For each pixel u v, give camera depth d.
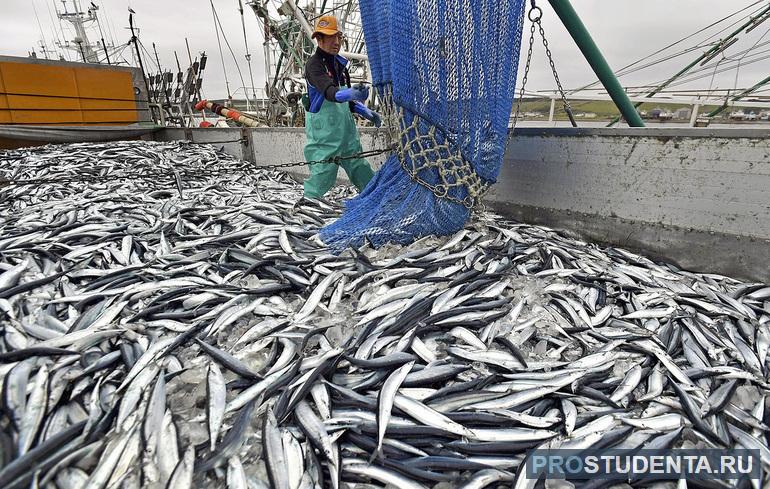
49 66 11.72
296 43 11.75
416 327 2.57
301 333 2.58
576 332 2.69
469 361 2.37
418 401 2.04
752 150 3.29
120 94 13.34
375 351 2.45
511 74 3.80
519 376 2.23
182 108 15.74
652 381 2.28
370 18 3.80
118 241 4.24
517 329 2.64
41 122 11.77
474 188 3.95
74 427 1.83
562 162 4.60
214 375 2.17
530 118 9.67
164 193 6.73
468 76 3.58
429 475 1.75
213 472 1.73
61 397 2.03
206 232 4.75
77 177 7.62
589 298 3.10
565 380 2.19
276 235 4.29
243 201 6.14
